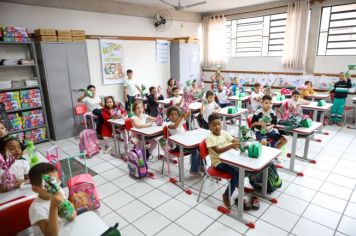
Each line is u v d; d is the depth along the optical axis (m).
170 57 7.21
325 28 5.70
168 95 6.16
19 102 4.30
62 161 3.81
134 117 3.43
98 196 2.79
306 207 2.50
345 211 2.43
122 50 6.03
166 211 2.52
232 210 2.48
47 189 1.29
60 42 4.61
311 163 3.46
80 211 1.69
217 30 7.39
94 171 3.46
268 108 3.28
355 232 2.14
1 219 1.38
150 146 3.54
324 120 5.31
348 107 5.20
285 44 6.18
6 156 1.95
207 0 5.88
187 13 7.39
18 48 4.42
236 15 7.03
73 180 2.48
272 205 2.55
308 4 5.67
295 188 2.85
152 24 6.58
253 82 7.01
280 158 3.43
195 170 3.14
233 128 5.18
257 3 6.38
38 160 2.12
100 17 5.53
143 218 2.42
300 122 3.19
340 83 5.17
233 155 2.25
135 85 6.05
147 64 6.65
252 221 2.32
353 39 5.39
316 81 5.91
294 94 4.38
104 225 1.45
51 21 4.81
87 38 5.37
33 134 4.58
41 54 4.45
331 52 5.73
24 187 1.80
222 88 5.78
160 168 3.48
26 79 4.58
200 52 7.98
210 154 2.51
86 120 4.86
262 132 3.22
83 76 5.01
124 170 3.47
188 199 2.71
